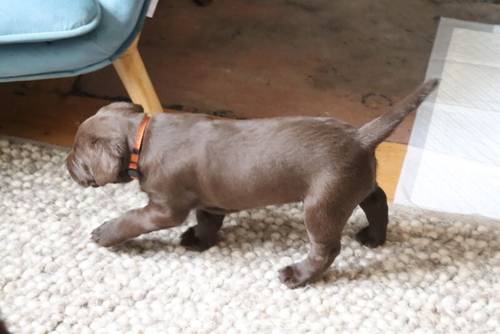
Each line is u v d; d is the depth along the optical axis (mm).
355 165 1123
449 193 1369
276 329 1233
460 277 1274
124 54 1274
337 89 1516
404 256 1299
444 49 1558
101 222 1346
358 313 1244
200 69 1554
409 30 1594
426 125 1451
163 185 1179
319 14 1628
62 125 1475
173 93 1520
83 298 1268
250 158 1137
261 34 1602
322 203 1137
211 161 1149
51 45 1191
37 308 1259
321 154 1119
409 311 1245
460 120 1455
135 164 1172
